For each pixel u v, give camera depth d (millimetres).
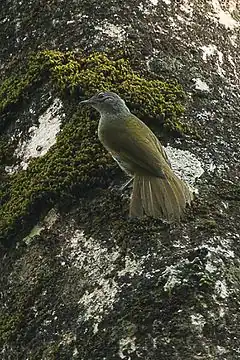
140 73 8062
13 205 7418
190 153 7410
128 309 6062
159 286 6121
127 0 8852
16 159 7926
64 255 6844
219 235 6559
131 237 6609
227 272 6215
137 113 7574
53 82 8062
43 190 7238
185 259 6293
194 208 6820
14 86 8383
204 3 9398
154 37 8531
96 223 6887
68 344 6160
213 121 7863
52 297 6598
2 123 8289
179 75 8203
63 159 7383
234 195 7090
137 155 6617
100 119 7078
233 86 8469
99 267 6543
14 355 6465
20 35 8938
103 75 7918
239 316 5910
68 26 8633
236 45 9109
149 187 6512
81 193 7199
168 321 5883
